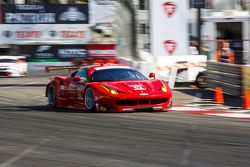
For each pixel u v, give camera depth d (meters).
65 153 18.45
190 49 57.47
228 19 56.34
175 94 43.78
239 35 55.84
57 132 23.39
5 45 81.00
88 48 82.94
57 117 29.08
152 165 16.41
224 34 56.81
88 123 26.33
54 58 82.50
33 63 81.94
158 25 50.19
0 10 80.75
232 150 18.86
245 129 24.25
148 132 23.20
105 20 82.69
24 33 81.56
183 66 49.12
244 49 53.91
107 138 21.61
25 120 27.84
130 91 30.38
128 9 50.66
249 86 38.97
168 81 48.12
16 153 18.52
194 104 36.88
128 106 30.34
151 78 33.72
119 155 18.00
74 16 82.81
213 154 18.12
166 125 25.53
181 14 50.56
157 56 49.25
